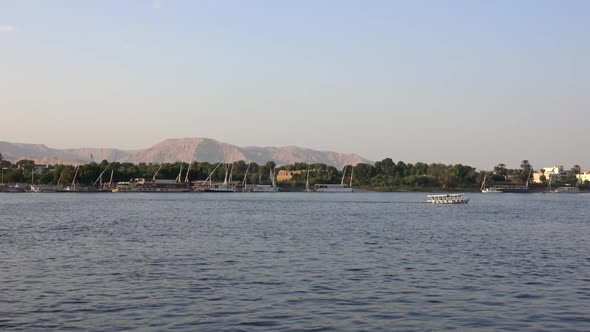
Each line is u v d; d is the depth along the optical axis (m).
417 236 86.12
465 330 34.19
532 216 141.75
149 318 36.16
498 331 34.06
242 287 44.97
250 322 35.38
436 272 52.22
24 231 90.44
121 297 41.41
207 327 34.38
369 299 41.22
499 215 145.62
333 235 86.69
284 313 37.38
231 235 85.44
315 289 44.38
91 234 85.88
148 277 48.91
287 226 104.56
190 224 107.56
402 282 47.31
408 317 36.72
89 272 51.19
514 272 52.50
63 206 176.62
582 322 35.78
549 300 41.22
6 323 34.97
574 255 64.69
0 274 50.06
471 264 57.12
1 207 168.62
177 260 58.47
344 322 35.53
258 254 63.31
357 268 54.09
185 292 43.09
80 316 36.50
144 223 109.12
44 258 59.53
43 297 41.31
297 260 58.88
